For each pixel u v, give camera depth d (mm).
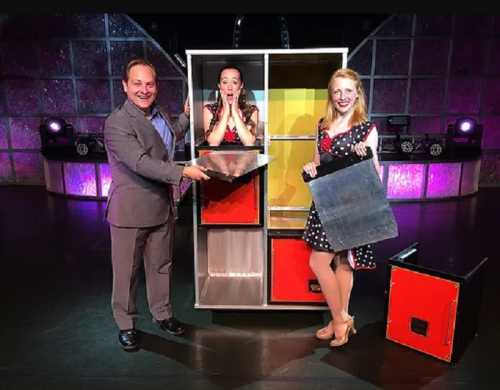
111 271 3514
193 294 3137
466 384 2193
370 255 2393
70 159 5473
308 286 2705
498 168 6137
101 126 6055
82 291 3180
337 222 2283
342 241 2287
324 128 2338
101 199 5523
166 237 2480
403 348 2492
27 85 5969
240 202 2611
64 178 5590
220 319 2803
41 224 4637
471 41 5637
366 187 2248
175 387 2182
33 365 2348
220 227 2643
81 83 5914
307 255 2658
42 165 6270
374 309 2932
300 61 2695
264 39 5566
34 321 2783
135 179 2283
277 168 2928
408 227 4520
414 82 5762
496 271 3475
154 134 2291
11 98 6027
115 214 2314
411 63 5695
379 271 3506
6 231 4438
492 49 5672
